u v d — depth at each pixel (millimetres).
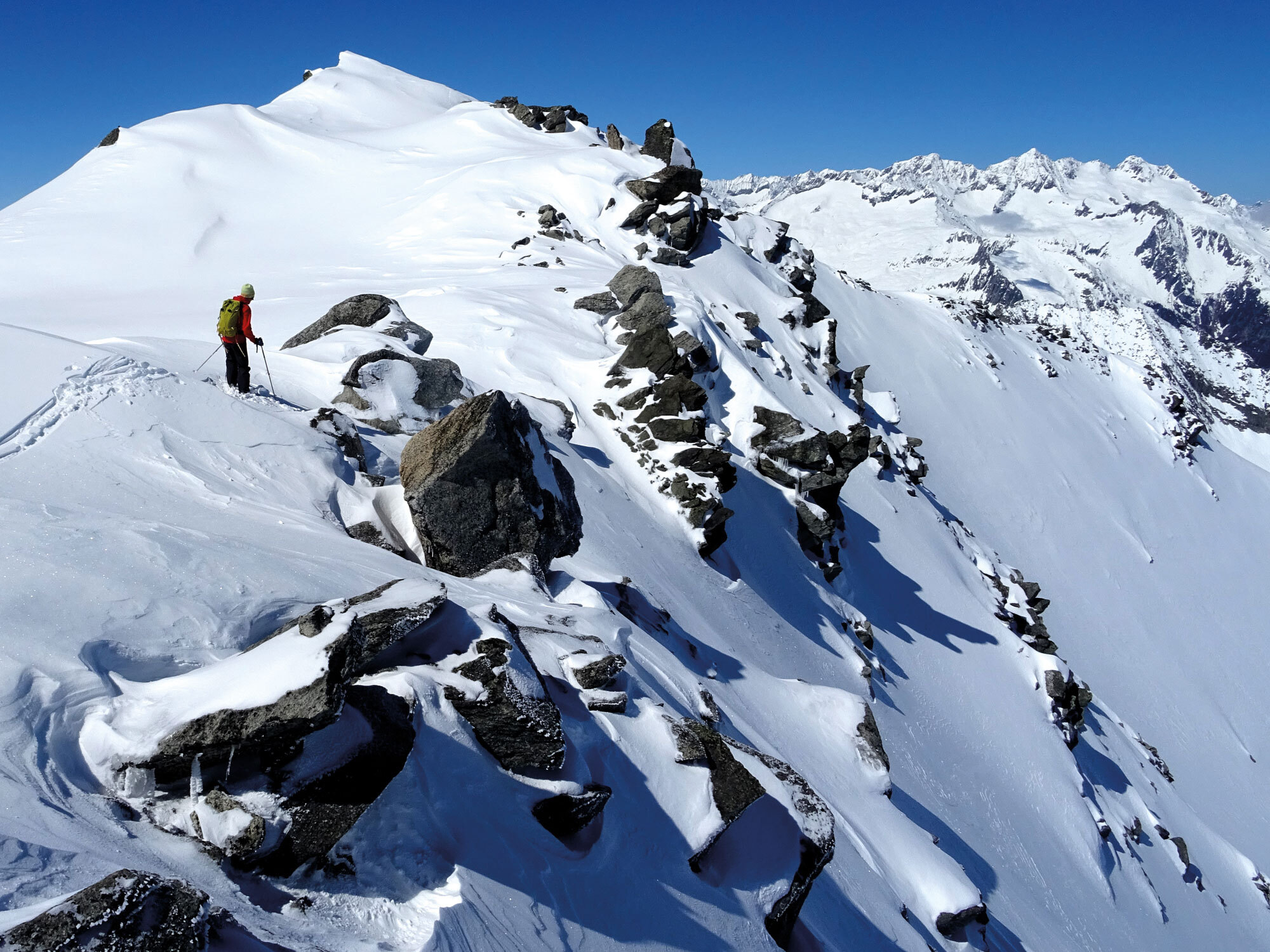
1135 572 62219
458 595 9008
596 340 29031
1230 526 77875
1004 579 39094
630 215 44000
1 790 4324
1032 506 61219
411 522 11664
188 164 60594
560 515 12500
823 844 8734
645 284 30609
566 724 7527
